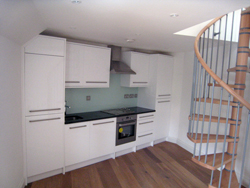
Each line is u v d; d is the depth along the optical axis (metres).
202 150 3.47
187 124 3.87
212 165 2.01
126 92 4.05
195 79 2.29
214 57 3.25
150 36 2.63
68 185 2.44
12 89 1.93
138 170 2.94
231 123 2.19
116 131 3.25
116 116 3.19
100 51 3.08
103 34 2.61
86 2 1.44
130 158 3.36
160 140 4.25
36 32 2.16
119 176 2.74
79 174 2.72
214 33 2.67
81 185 2.46
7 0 1.22
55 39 2.39
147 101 4.04
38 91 2.33
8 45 1.79
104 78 3.19
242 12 2.15
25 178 2.35
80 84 2.90
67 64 2.72
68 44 2.70
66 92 3.18
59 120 2.54
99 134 3.00
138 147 3.79
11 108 1.90
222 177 2.25
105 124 3.06
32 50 2.24
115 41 3.10
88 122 2.84
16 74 2.04
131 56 3.57
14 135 2.00
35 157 2.39
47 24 2.14
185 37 2.64
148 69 3.94
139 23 2.00
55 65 2.43
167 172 2.92
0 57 1.61
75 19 1.92
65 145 2.64
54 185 2.42
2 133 1.69
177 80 4.08
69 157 2.70
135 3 1.44
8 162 1.84
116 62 3.51
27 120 2.28
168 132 4.30
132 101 4.21
